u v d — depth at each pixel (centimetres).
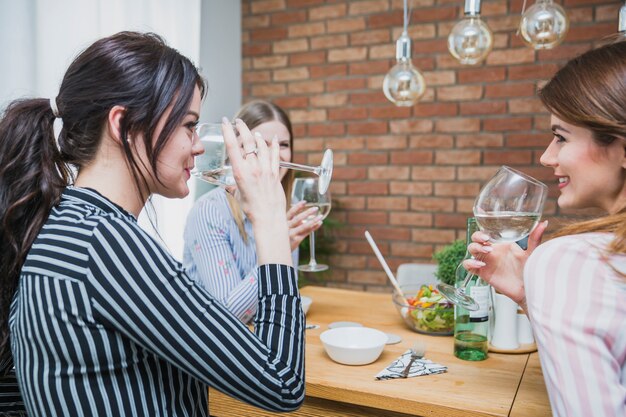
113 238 66
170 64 73
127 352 67
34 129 74
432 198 295
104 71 71
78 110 72
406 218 300
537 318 67
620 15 123
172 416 72
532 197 88
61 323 64
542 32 142
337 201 313
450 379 108
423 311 137
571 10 263
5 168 72
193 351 67
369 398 102
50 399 65
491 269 100
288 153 169
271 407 71
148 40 75
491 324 129
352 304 170
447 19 284
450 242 293
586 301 64
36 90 178
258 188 79
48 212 72
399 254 303
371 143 305
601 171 73
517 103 276
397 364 116
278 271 77
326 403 112
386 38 297
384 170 303
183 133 76
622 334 62
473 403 96
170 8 245
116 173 74
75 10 191
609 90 69
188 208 262
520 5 272
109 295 65
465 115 286
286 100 323
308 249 300
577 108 71
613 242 65
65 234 67
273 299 75
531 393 101
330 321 151
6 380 79
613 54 71
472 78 283
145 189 77
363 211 309
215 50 302
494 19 277
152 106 71
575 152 74
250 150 81
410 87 162
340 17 307
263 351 70
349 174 311
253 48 329
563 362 63
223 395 117
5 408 79
